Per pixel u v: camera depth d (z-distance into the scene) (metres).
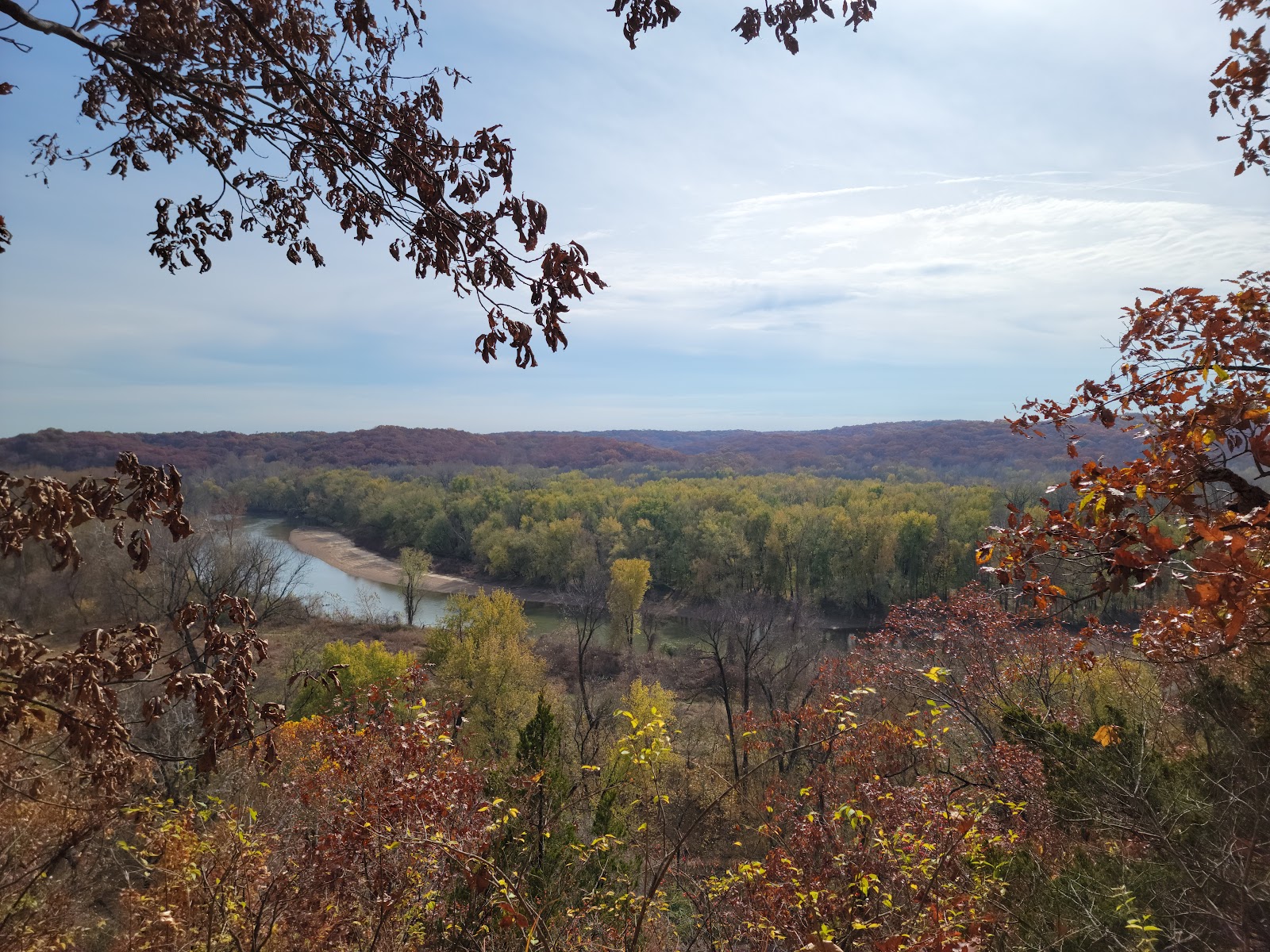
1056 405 4.37
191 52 2.79
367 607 49.75
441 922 5.31
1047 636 10.56
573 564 60.69
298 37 3.13
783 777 16.03
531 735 7.95
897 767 6.19
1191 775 5.57
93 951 6.05
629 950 5.10
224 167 3.30
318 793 5.45
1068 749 6.90
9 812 4.85
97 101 3.13
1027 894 5.41
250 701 3.19
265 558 31.58
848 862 4.98
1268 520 2.83
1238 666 5.56
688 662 38.88
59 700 2.75
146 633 3.03
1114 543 3.60
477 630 32.31
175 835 5.71
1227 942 3.80
